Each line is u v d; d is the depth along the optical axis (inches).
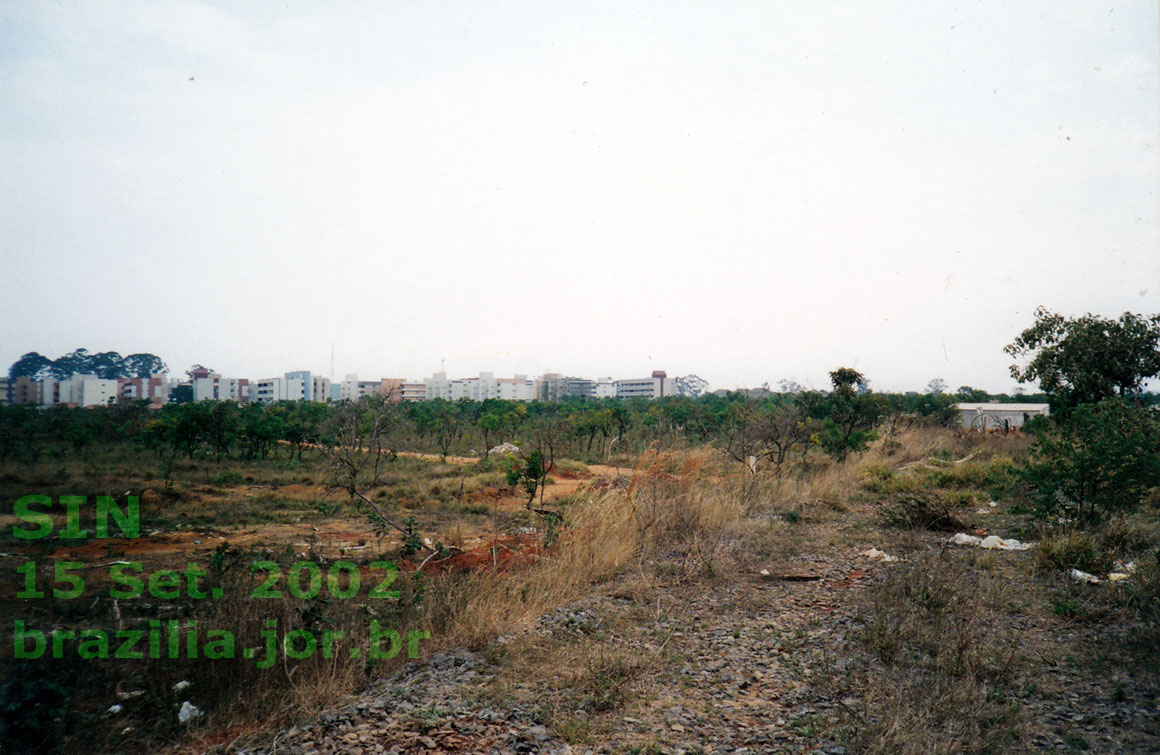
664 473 470.6
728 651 207.0
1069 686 171.2
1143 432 339.6
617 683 181.0
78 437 783.7
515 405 1740.9
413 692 177.5
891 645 198.1
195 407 854.5
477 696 173.5
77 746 157.1
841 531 393.4
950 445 869.8
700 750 145.2
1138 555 290.5
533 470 436.1
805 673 186.4
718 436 794.8
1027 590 255.9
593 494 406.6
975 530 382.9
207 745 158.9
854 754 140.3
